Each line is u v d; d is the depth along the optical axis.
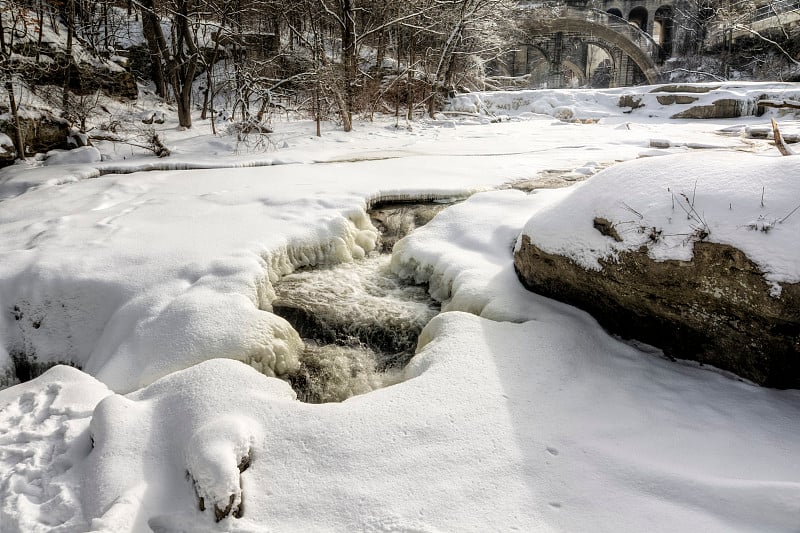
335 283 5.91
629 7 44.81
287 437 3.03
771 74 29.09
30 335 4.97
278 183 7.98
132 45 17.47
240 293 4.80
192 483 2.75
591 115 20.72
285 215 6.56
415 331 5.15
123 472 2.85
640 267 3.85
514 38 29.14
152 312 4.62
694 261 3.59
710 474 2.76
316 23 18.55
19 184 8.23
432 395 3.36
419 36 20.16
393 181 8.05
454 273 5.38
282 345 4.50
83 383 3.74
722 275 3.47
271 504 2.68
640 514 2.55
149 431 3.10
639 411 3.31
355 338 5.15
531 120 19.53
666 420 3.23
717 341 3.69
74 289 5.04
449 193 7.69
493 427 3.12
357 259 6.50
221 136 12.47
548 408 3.31
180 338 4.27
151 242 5.73
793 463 2.82
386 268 6.31
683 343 3.88
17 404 3.55
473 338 3.98
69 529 2.60
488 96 22.84
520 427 3.14
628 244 3.92
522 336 4.02
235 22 15.98
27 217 6.73
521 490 2.73
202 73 18.47
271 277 5.66
